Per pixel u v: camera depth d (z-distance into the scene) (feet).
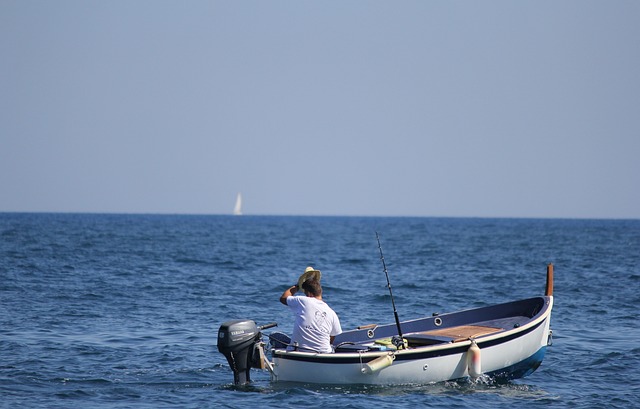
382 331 170.91
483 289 350.02
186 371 167.12
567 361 182.09
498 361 158.92
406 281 387.34
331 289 344.28
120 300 288.71
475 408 139.64
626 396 150.51
